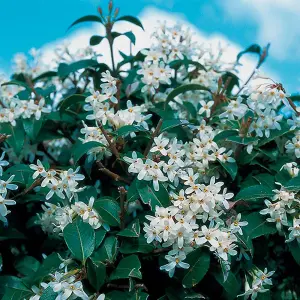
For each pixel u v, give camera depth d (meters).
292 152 0.85
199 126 0.85
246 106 0.83
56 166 0.92
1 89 1.00
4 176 0.81
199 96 1.01
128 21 0.97
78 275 0.71
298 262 0.76
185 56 0.98
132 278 0.73
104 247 0.75
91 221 0.74
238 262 0.77
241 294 0.75
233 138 0.81
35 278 0.76
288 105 0.80
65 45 1.11
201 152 0.80
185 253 0.71
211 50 1.03
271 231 0.76
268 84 0.80
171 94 0.90
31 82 1.06
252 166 0.85
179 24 1.00
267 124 0.81
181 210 0.73
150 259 0.78
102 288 0.74
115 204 0.77
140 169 0.73
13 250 0.90
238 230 0.72
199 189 0.72
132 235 0.73
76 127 0.97
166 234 0.69
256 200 0.79
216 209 0.74
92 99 0.81
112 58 0.99
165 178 0.73
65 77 1.07
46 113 0.93
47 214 0.84
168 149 0.76
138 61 1.02
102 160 0.87
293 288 0.85
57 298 0.67
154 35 0.96
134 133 0.81
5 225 0.84
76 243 0.72
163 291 0.78
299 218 0.75
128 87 0.92
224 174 0.82
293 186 0.75
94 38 0.98
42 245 0.88
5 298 0.75
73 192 0.77
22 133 0.91
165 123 0.80
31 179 0.81
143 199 0.73
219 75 1.00
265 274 0.75
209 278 0.79
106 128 0.83
